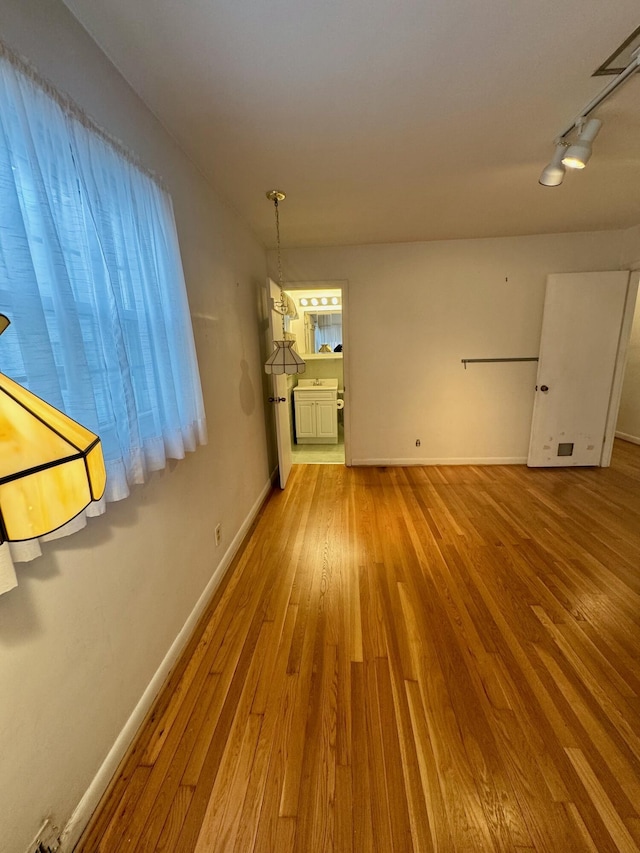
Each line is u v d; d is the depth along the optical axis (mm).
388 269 3521
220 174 1929
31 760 793
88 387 892
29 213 790
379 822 948
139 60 1163
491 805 978
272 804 992
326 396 4926
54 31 911
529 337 3596
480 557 2166
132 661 1185
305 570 2084
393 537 2432
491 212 2705
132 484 1147
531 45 1170
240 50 1148
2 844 729
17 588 766
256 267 3039
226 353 2203
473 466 3842
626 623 1630
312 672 1406
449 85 1354
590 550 2217
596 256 3371
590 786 1018
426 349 3672
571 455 3703
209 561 1864
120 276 1119
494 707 1250
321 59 1204
